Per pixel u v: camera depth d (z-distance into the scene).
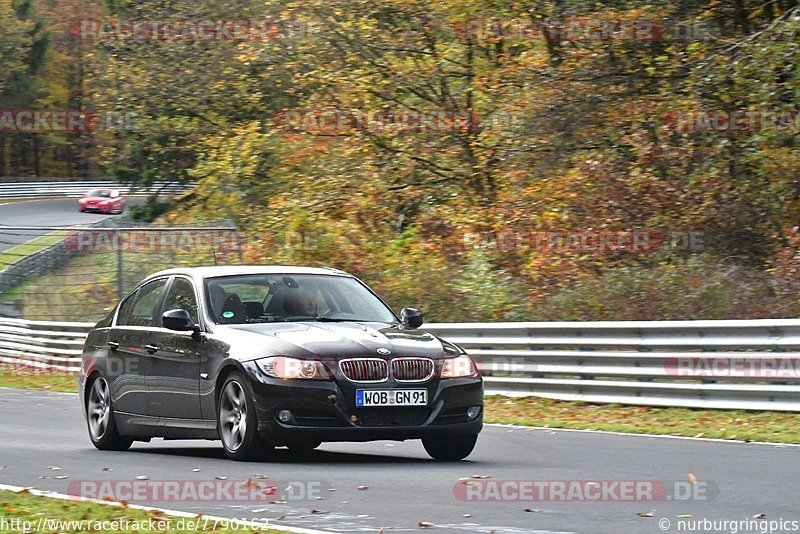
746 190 66.44
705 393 41.59
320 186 82.81
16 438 37.94
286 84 102.06
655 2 67.69
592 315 57.06
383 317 31.66
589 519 19.70
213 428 29.66
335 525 19.30
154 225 90.56
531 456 30.44
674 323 43.09
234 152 91.94
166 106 115.19
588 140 70.75
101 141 141.25
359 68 85.69
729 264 64.06
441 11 79.62
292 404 27.52
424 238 77.75
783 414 39.41
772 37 59.72
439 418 28.25
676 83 67.44
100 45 120.38
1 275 95.94
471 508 21.05
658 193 67.50
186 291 32.09
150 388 31.89
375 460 29.67
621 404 44.31
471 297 64.06
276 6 94.44
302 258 74.81
